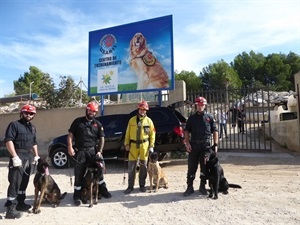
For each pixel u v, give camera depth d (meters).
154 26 11.77
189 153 6.22
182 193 6.29
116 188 7.03
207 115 6.21
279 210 4.96
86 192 5.86
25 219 4.91
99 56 13.09
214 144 6.08
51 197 5.58
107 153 9.53
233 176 7.93
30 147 5.34
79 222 4.74
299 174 7.89
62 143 10.10
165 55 11.48
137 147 6.55
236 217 4.70
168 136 8.95
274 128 15.12
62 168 10.07
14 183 5.05
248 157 11.08
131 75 12.21
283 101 21.81
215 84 73.94
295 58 80.56
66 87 19.72
